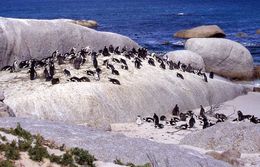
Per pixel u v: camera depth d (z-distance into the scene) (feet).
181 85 214.48
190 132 169.89
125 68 208.33
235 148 139.44
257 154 136.77
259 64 318.45
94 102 178.91
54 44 253.03
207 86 225.97
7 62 233.35
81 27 269.64
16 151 82.99
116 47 256.11
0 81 192.54
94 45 271.49
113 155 99.30
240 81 284.82
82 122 172.65
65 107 174.70
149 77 208.13
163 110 198.08
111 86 188.96
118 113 182.50
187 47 299.17
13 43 235.61
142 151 104.27
